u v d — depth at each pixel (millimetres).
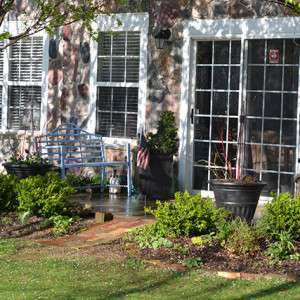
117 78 10094
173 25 9477
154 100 9703
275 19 8703
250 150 8977
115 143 10070
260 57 8883
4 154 10992
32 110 10906
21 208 7113
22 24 10805
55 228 6613
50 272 5070
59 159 9633
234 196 6668
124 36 10000
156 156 9141
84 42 10320
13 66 11008
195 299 4387
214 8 9148
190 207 6098
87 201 8953
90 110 10312
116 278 4922
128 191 9594
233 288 4703
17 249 5902
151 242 5891
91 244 6090
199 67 9367
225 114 9172
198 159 9406
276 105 8789
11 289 4574
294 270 5137
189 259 5352
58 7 10352
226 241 5734
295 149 8672
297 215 5914
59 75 10586
